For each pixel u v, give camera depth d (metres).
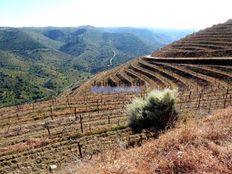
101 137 25.06
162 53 132.12
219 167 8.77
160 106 21.53
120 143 17.69
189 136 11.27
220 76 70.81
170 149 10.54
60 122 34.38
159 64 102.88
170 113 21.50
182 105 36.66
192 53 111.88
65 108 46.03
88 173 9.45
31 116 42.06
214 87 59.22
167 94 21.73
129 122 23.17
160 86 71.69
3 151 25.03
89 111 42.28
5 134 31.73
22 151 24.56
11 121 40.22
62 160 21.45
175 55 119.12
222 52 100.75
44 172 19.64
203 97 43.47
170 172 8.84
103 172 8.88
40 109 46.47
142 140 18.41
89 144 23.78
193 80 73.25
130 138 20.84
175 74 84.06
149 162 9.61
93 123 32.06
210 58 90.12
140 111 22.17
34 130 32.31
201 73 78.50
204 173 8.52
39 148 24.42
